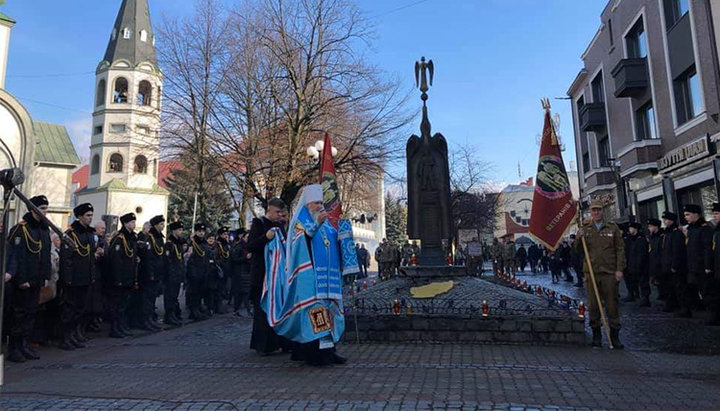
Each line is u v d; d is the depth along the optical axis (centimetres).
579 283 1780
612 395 457
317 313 589
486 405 427
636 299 1357
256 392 483
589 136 2916
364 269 3338
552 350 679
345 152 2138
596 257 708
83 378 560
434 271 948
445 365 589
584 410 413
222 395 475
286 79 2070
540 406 423
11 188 433
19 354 673
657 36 1919
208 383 525
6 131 2478
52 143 3094
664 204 1869
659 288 1331
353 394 468
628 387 486
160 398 468
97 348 780
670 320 967
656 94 1939
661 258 1071
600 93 2777
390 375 543
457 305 777
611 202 2600
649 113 2120
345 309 784
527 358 627
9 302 677
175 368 609
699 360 614
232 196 2145
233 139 2055
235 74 2069
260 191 2097
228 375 562
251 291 706
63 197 3069
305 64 2080
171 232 1090
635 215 2158
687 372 550
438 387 489
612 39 2427
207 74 2098
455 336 739
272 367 602
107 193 3681
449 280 912
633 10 2136
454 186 4450
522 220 7494
